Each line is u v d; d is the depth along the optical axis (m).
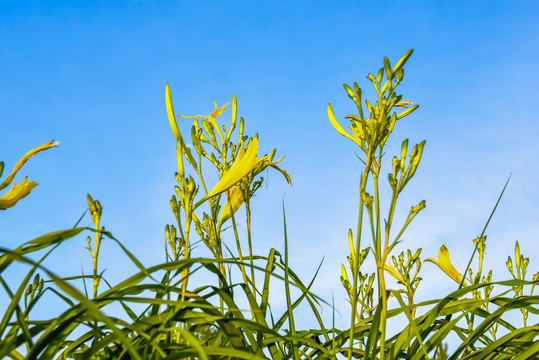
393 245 1.61
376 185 1.61
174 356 1.51
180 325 1.68
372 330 1.63
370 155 1.61
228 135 1.83
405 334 1.69
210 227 1.80
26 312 1.53
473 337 1.67
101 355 1.66
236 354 1.52
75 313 1.52
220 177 1.82
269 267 1.78
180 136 1.68
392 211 1.60
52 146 1.65
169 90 1.69
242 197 1.81
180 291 1.62
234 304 1.67
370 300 1.79
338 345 1.77
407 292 1.80
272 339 1.66
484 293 1.83
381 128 1.61
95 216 1.62
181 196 1.68
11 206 1.61
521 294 1.80
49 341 1.49
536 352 1.58
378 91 1.62
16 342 1.52
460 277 1.86
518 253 1.82
